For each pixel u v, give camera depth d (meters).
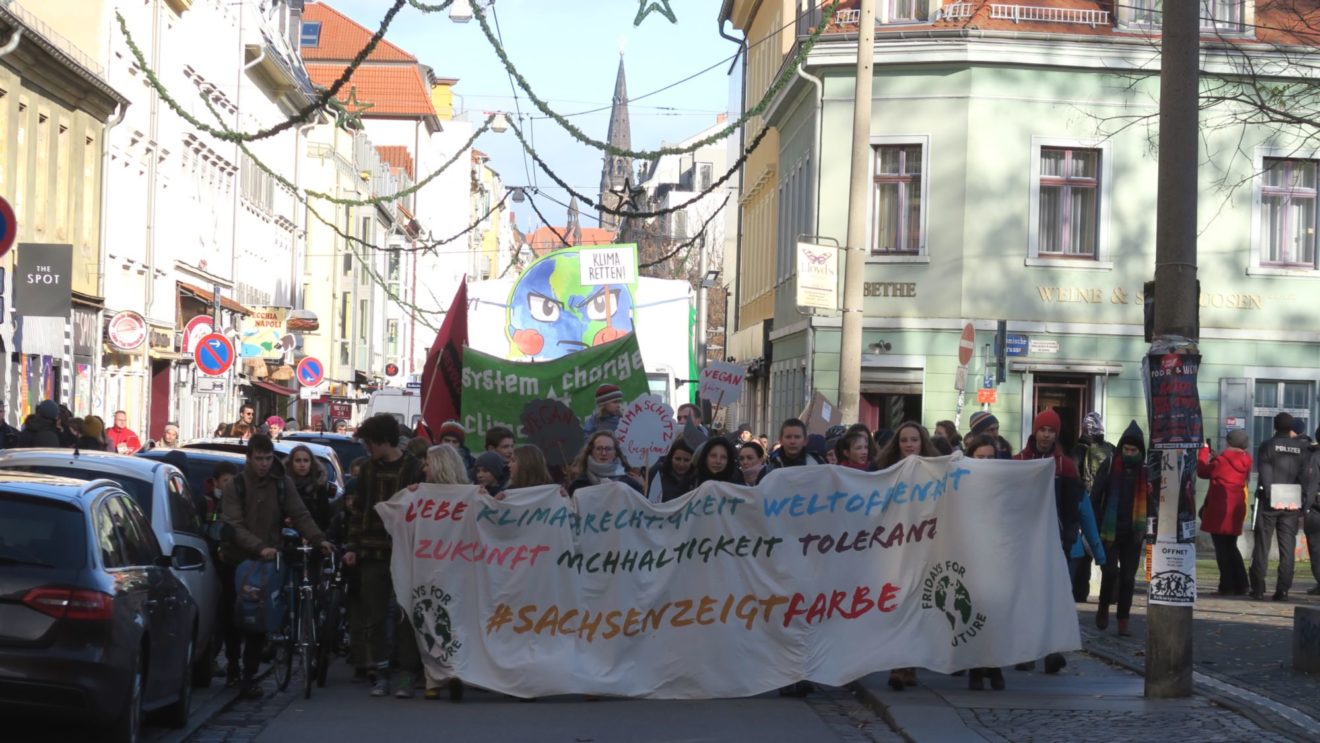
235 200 56.59
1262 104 21.72
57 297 22.42
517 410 20.19
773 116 44.22
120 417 28.84
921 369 35.31
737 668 14.16
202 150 51.75
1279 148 35.34
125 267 43.28
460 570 14.08
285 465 15.74
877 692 13.66
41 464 13.94
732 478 14.69
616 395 18.31
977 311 35.19
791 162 42.28
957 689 14.20
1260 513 22.75
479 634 14.03
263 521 14.26
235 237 56.75
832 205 35.91
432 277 117.19
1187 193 13.04
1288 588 22.42
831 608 14.24
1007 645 14.09
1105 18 35.53
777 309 44.97
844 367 22.78
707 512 14.26
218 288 45.00
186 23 49.28
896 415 35.69
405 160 108.69
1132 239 35.47
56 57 35.50
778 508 14.28
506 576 14.08
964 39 34.88
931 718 12.15
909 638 14.21
